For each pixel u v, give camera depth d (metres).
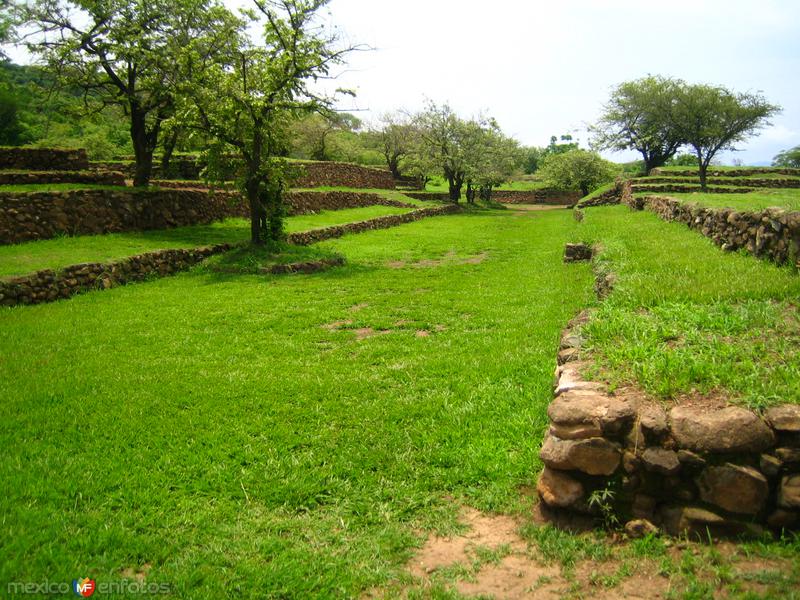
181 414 4.80
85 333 7.49
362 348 6.75
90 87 18.22
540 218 31.25
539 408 4.63
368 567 2.93
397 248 17.56
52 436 4.38
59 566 2.85
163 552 3.01
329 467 3.91
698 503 2.98
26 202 13.50
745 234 8.08
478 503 3.48
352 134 53.94
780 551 2.78
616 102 41.75
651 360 3.65
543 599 2.66
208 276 12.41
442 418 4.61
